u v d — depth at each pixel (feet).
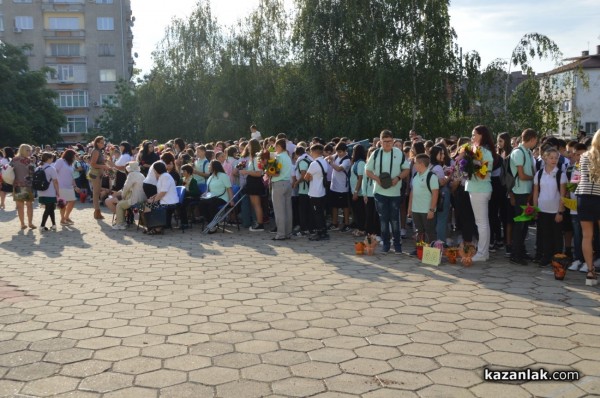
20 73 157.79
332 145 38.14
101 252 30.50
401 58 85.10
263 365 14.12
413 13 84.79
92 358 14.66
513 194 26.12
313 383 13.05
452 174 27.68
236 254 29.45
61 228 40.47
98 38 208.33
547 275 23.75
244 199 39.14
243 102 106.63
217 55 123.65
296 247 31.40
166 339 16.05
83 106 209.15
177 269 25.72
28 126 150.51
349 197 36.96
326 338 16.05
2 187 55.06
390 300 19.97
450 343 15.58
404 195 33.73
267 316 18.16
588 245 21.86
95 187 45.47
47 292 21.49
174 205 37.06
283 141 33.86
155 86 126.00
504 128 76.84
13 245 33.17
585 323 17.22
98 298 20.57
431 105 84.58
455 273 24.26
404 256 28.32
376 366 14.02
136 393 12.60
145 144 44.37
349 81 87.10
